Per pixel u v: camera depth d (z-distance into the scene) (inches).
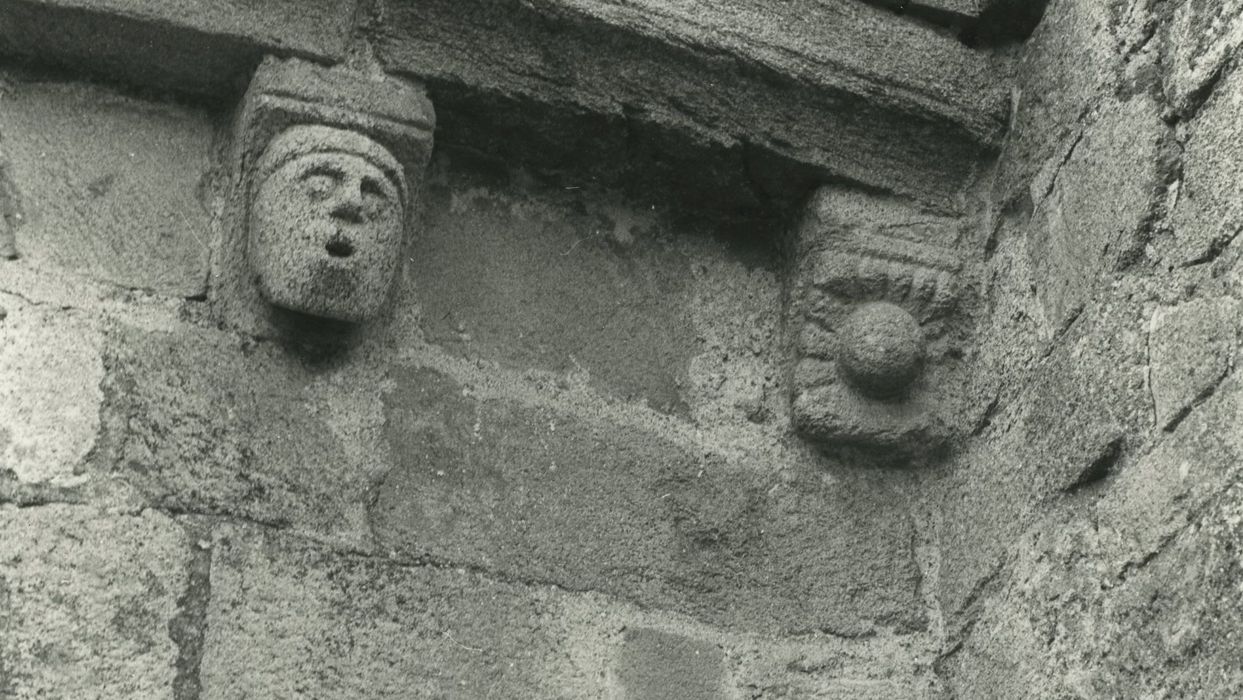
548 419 107.6
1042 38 114.7
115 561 93.6
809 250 114.7
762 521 109.6
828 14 115.9
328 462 100.9
